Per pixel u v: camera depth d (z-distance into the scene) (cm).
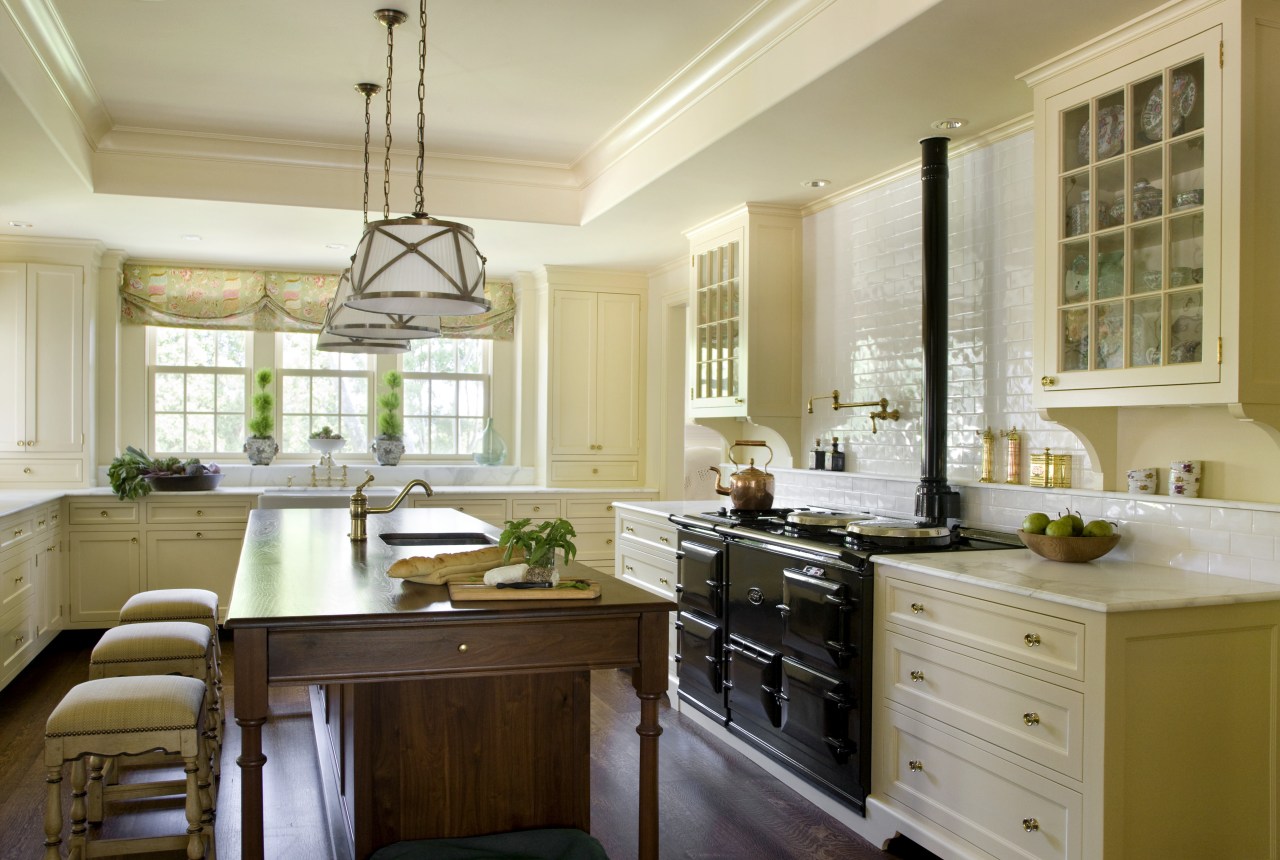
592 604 241
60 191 494
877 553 324
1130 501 309
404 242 276
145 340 693
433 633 230
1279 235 257
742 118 372
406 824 263
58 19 363
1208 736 250
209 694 363
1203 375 261
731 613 413
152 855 312
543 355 732
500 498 694
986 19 279
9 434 625
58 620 593
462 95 442
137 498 619
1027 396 361
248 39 382
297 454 729
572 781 277
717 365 532
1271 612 258
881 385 443
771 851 315
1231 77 254
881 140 391
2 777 377
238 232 596
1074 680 245
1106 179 295
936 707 295
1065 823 248
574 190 571
